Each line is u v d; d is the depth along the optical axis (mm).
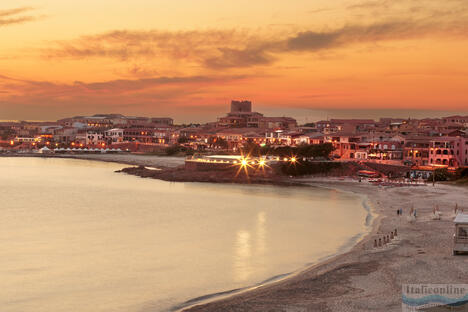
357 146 184750
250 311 39125
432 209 88188
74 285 48938
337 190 128875
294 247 63875
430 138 169625
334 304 39438
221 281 49719
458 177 136875
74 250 62938
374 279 45656
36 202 107750
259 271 53125
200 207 99875
